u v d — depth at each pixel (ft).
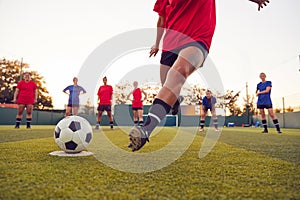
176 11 6.86
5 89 103.76
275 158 7.38
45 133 18.57
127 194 3.70
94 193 3.72
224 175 5.06
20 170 5.24
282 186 4.25
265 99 26.20
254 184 4.36
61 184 4.19
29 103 28.27
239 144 11.85
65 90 27.50
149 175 5.00
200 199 3.53
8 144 10.56
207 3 6.72
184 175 5.03
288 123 61.52
